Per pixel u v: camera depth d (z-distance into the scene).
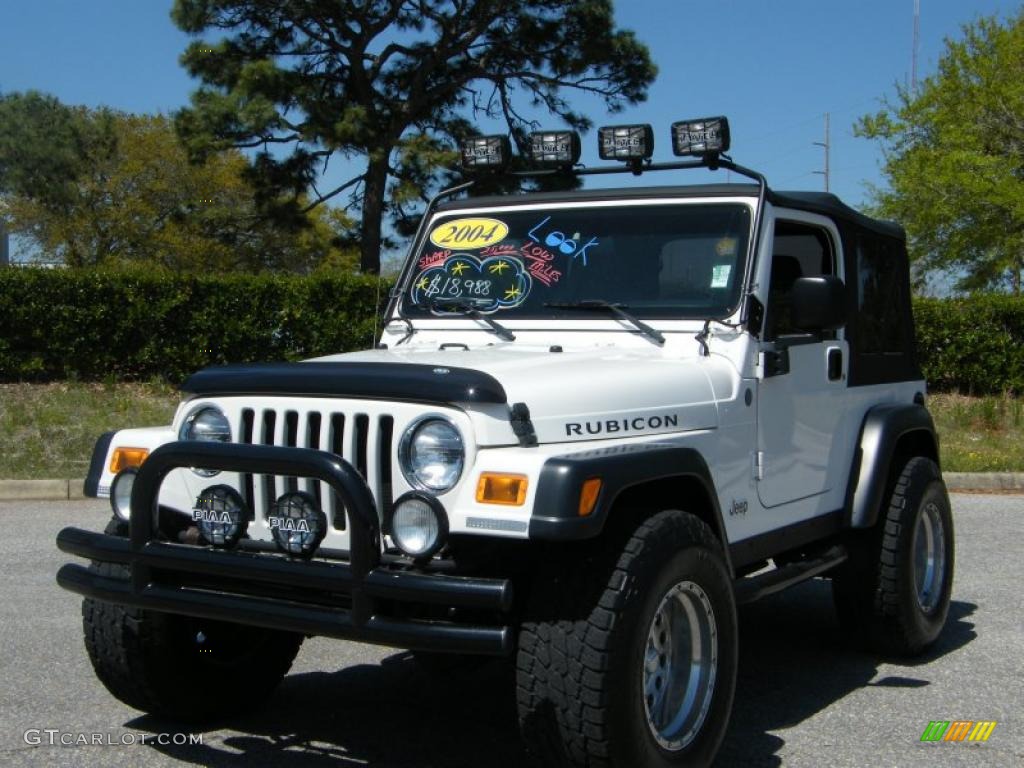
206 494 3.53
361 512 3.23
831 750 4.21
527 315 4.67
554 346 4.39
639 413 3.77
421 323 4.86
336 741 4.27
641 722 3.36
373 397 3.50
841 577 5.31
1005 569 7.55
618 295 4.55
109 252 39.19
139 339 14.36
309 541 3.38
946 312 15.30
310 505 3.38
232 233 33.28
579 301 4.59
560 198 4.91
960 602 6.65
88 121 40.12
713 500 3.82
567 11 24.66
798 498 4.68
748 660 5.48
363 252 25.61
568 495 3.17
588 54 24.45
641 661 3.35
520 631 3.39
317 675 5.14
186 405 3.84
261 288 14.58
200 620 4.29
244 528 3.50
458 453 3.36
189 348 14.45
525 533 3.18
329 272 15.41
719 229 4.50
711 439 4.03
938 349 15.37
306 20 24.80
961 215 20.66
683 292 4.46
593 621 3.28
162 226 38.53
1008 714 4.64
